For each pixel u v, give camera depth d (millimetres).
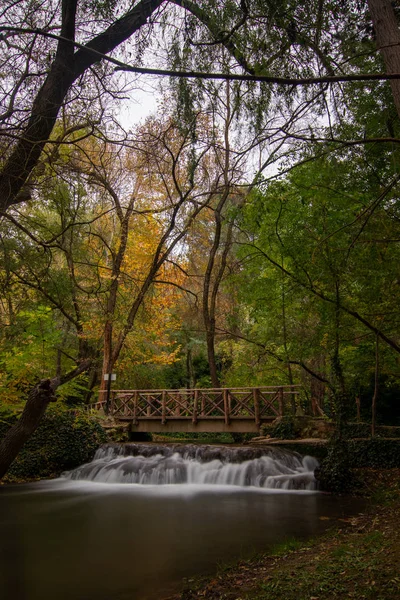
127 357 21188
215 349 24812
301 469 12867
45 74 4492
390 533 6512
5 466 2592
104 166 7371
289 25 4590
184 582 5508
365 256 9711
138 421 17641
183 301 23422
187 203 16422
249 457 12883
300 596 4434
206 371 26406
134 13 4863
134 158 11406
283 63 4793
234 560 6227
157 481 12742
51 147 6520
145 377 22875
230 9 4473
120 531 7965
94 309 10914
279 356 13820
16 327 7742
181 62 4711
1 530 8109
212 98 5090
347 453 11258
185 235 18469
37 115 4223
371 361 13711
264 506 9703
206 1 4500
